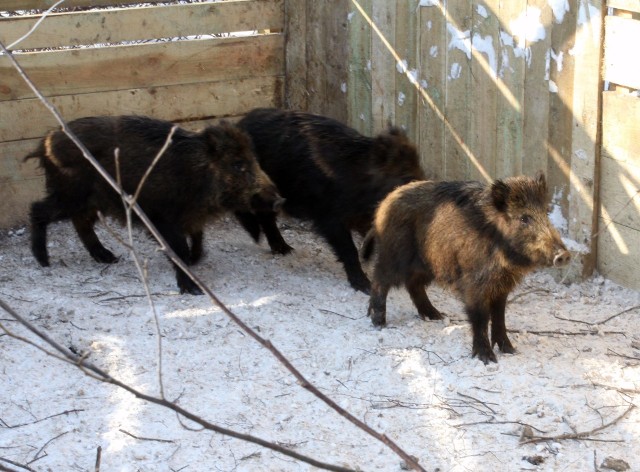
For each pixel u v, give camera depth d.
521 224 6.34
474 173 7.44
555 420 6.15
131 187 7.10
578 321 6.80
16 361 6.43
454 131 7.48
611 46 6.80
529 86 7.11
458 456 5.99
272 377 6.39
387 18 7.66
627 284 6.99
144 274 3.71
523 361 6.46
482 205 6.44
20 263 7.30
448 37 7.40
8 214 7.67
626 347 6.60
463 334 6.67
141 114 7.82
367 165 7.12
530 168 7.19
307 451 6.01
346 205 7.16
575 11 6.88
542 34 7.02
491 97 7.27
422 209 6.58
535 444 6.04
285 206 7.36
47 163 7.16
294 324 6.75
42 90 7.60
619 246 6.99
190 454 5.99
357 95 7.93
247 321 6.77
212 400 6.25
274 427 6.12
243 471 5.92
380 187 7.09
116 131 7.11
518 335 6.68
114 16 7.68
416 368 6.43
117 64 7.71
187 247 7.21
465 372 6.40
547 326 6.77
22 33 7.52
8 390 6.28
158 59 7.79
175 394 6.28
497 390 6.30
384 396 6.29
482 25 7.25
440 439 6.07
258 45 7.97
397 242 6.64
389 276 6.68
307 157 7.23
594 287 7.05
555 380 6.35
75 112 7.70
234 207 7.18
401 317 6.86
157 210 7.13
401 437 6.08
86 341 6.57
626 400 6.24
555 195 7.14
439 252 6.54
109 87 7.73
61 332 6.64
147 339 6.62
